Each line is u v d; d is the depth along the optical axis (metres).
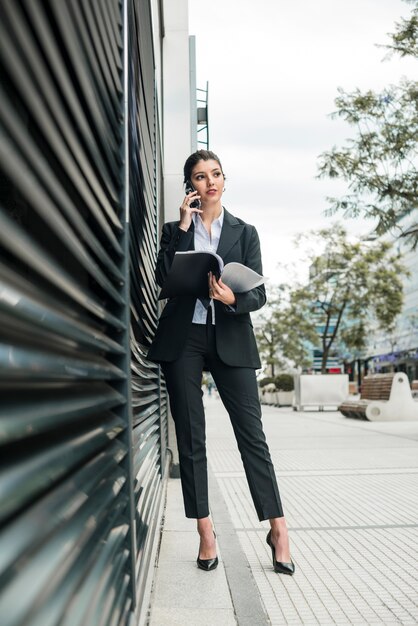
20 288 0.78
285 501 4.84
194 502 3.06
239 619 2.39
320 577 2.96
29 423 0.76
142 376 2.63
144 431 2.68
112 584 1.29
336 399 20.48
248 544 3.56
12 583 0.67
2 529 0.71
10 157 0.71
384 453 7.84
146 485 2.47
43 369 0.80
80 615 0.91
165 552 3.35
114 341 1.66
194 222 3.20
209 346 3.11
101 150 1.50
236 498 4.95
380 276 29.23
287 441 9.70
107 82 1.57
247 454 3.10
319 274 29.67
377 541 3.62
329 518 4.22
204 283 2.89
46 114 0.90
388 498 4.90
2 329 0.74
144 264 2.94
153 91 3.79
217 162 3.18
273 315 38.19
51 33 0.91
